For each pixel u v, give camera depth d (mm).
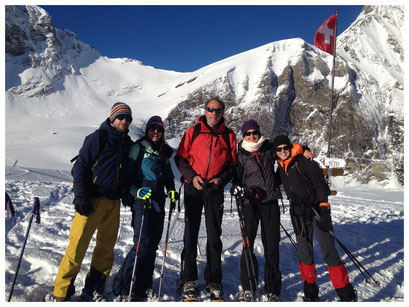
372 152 66562
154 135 3127
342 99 71750
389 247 5305
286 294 3367
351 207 10578
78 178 2748
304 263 3154
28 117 87625
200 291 3240
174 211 7188
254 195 3219
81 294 2984
